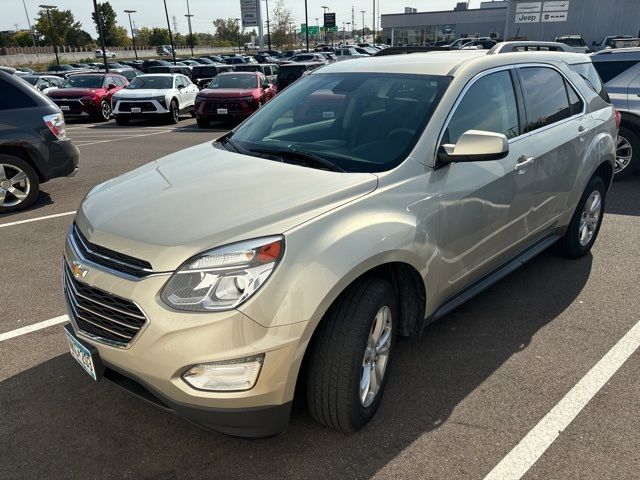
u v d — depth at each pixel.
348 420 2.50
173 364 2.14
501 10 55.34
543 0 35.06
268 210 2.36
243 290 2.13
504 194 3.33
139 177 3.02
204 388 2.16
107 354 2.32
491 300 4.04
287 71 21.16
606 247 5.09
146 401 2.33
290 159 3.03
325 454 2.53
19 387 3.06
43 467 2.47
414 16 59.31
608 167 4.79
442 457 2.51
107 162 9.98
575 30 34.50
